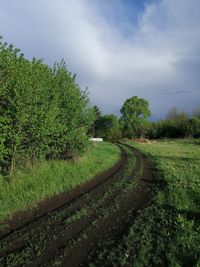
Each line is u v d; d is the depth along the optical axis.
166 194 13.40
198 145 51.34
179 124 82.31
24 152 14.39
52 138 17.64
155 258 7.16
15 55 13.09
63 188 14.23
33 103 13.38
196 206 11.42
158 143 61.59
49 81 17.41
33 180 14.16
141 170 21.19
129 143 62.47
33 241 8.18
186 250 7.56
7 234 8.72
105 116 101.81
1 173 13.56
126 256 7.28
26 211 10.76
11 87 12.29
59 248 7.77
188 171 19.92
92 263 6.96
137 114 93.75
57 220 9.84
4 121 12.02
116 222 9.73
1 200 11.25
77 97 20.38
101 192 13.86
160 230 8.91
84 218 10.05
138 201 12.36
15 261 7.07
